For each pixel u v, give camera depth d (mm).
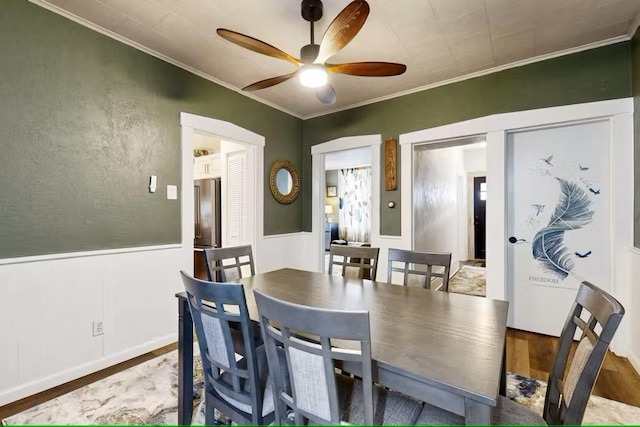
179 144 2973
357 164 7941
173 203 2910
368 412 934
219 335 1311
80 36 2297
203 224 4750
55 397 2002
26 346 2031
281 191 4270
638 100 2371
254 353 1235
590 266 2750
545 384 2139
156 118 2781
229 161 4266
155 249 2756
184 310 1699
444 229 5324
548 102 2830
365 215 8664
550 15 2234
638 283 2311
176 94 2936
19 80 2018
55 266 2172
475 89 3191
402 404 1217
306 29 2410
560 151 2873
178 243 2945
